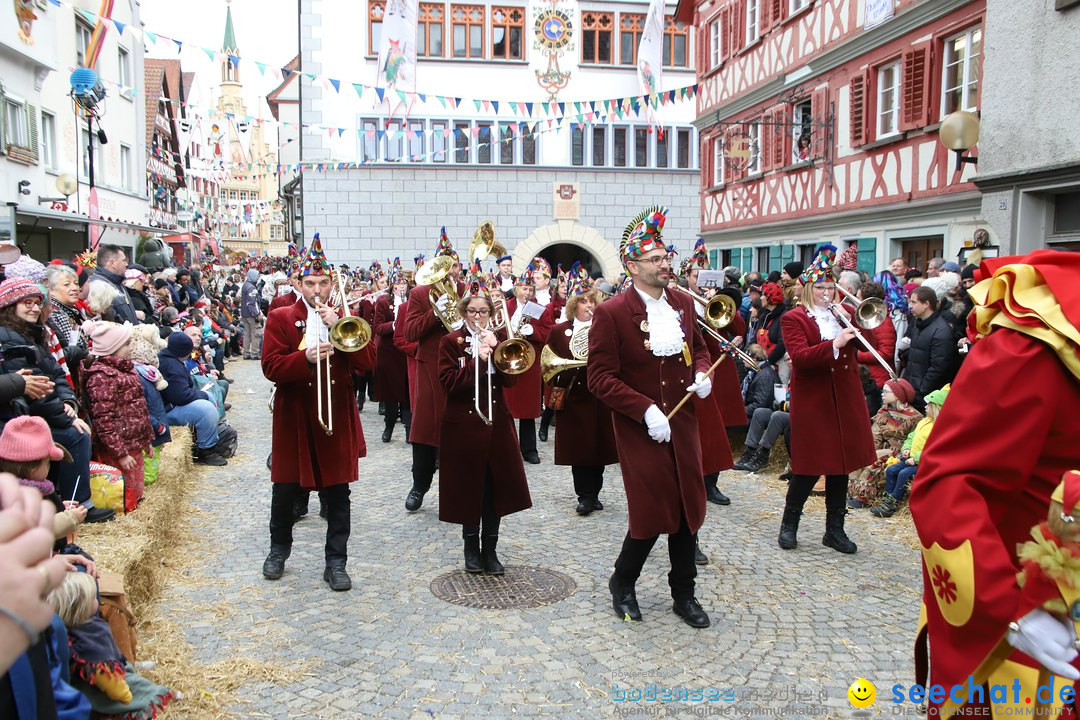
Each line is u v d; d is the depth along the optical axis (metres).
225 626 4.35
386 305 9.51
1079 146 7.90
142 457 5.55
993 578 1.72
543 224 24.67
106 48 20.00
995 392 1.79
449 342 5.02
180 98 29.42
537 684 3.73
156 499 5.57
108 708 3.01
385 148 23.80
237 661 3.90
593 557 5.52
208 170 32.28
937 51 11.16
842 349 5.52
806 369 5.52
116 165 20.88
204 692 3.57
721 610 4.59
